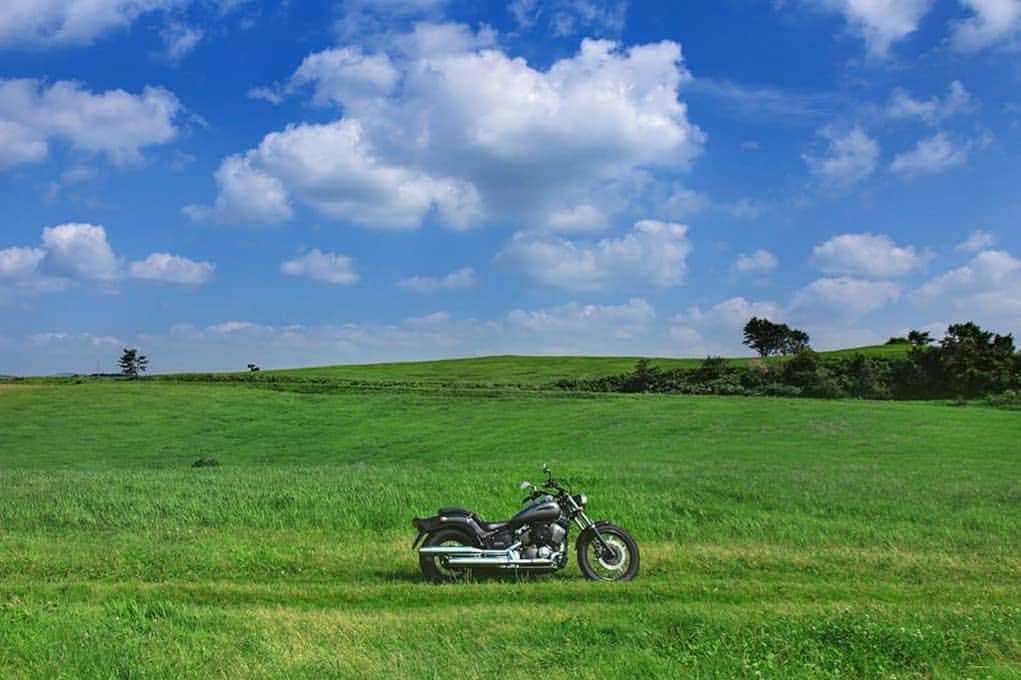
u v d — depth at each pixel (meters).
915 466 29.95
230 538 14.72
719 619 8.88
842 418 54.97
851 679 7.63
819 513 17.20
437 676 7.35
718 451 41.56
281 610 9.49
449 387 87.56
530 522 12.03
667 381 97.88
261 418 70.31
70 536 14.98
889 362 98.12
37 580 11.62
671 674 7.46
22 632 8.41
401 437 60.38
